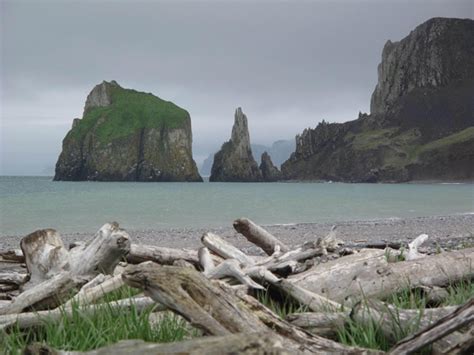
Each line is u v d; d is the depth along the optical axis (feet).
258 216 140.87
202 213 153.89
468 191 438.40
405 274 21.53
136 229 101.55
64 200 229.04
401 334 14.15
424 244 54.70
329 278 21.57
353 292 21.35
